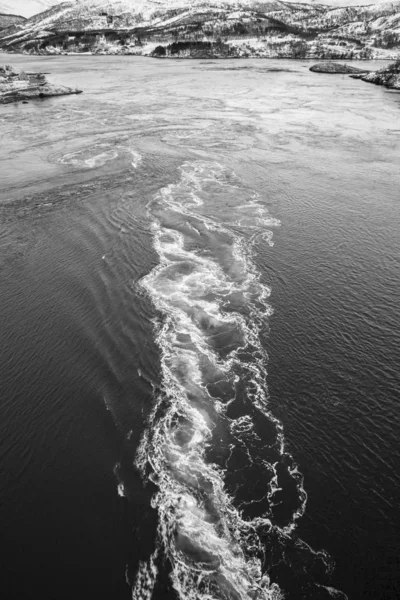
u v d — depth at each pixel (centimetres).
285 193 5250
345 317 3180
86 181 5578
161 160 6341
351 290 3478
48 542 1834
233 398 2517
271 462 2180
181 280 3538
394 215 4712
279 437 2306
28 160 6419
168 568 1758
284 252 3984
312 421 2400
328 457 2208
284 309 3247
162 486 2048
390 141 7312
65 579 1716
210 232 4297
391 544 1848
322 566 1777
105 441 2247
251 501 2006
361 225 4491
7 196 5147
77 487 2038
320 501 2011
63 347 2838
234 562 1788
